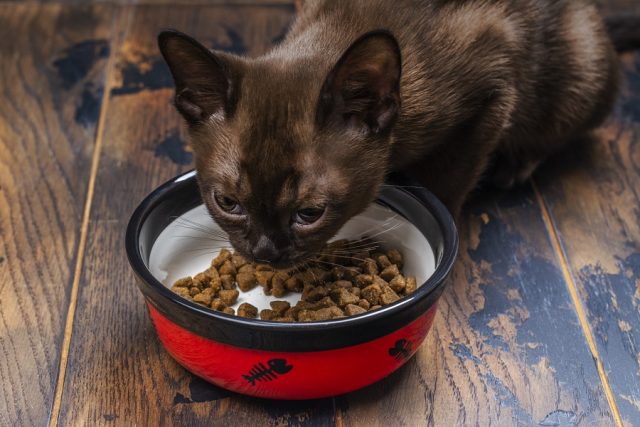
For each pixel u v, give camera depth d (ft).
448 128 1.79
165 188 1.70
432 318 1.61
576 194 2.02
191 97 1.61
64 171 2.05
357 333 1.51
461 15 1.80
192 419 1.60
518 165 2.06
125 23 2.45
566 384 1.65
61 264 1.85
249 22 2.46
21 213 1.95
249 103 1.56
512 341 1.72
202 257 1.78
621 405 1.63
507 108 1.83
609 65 2.06
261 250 1.57
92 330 1.73
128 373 1.66
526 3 1.90
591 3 2.07
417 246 1.73
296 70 1.60
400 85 1.65
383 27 1.75
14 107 2.20
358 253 1.76
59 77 2.29
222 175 1.57
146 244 1.66
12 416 1.60
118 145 2.11
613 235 1.92
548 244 1.90
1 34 2.41
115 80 2.28
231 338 1.51
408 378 1.65
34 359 1.68
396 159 1.77
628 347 1.71
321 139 1.55
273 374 1.55
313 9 1.83
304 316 1.63
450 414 1.61
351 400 1.62
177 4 2.52
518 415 1.61
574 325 1.75
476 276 1.83
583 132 2.11
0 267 1.84
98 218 1.94
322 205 1.57
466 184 1.89
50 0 2.52
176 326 1.55
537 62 1.93
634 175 2.06
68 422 1.60
